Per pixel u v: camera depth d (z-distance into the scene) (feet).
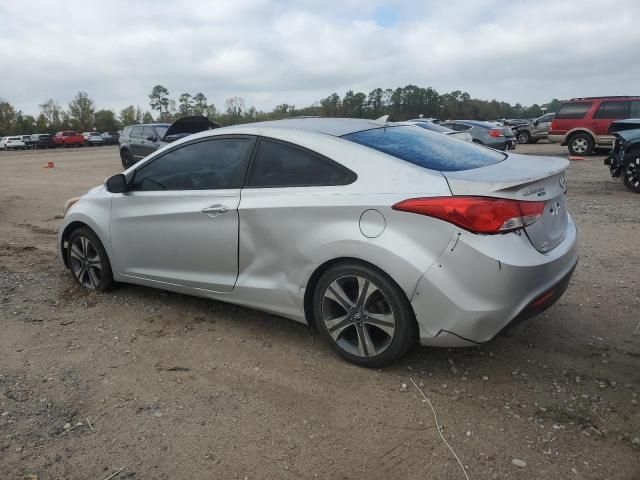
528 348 12.24
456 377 11.11
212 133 13.65
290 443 9.18
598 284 16.12
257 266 12.54
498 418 9.70
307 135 12.07
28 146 182.70
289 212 11.66
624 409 9.82
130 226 14.93
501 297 9.87
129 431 9.60
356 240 10.66
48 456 8.95
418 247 10.14
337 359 12.02
